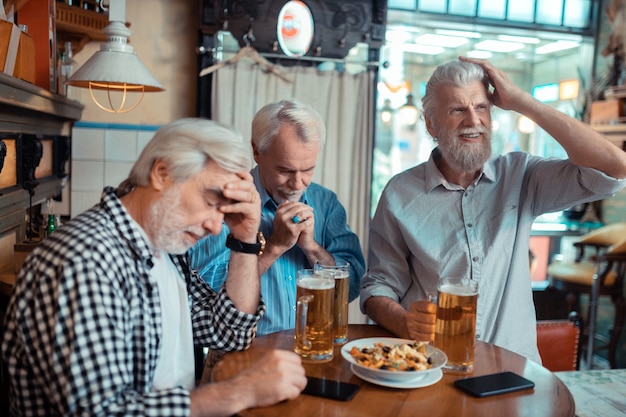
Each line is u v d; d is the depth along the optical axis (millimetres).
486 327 1531
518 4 3775
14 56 1676
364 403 990
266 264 1416
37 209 2410
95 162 3055
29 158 2008
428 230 1595
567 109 3986
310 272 1201
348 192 3264
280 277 1532
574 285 3480
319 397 1010
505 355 1256
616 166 1372
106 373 850
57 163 2703
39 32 2199
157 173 980
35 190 2186
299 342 1175
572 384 2061
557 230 3660
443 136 1527
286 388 958
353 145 3254
